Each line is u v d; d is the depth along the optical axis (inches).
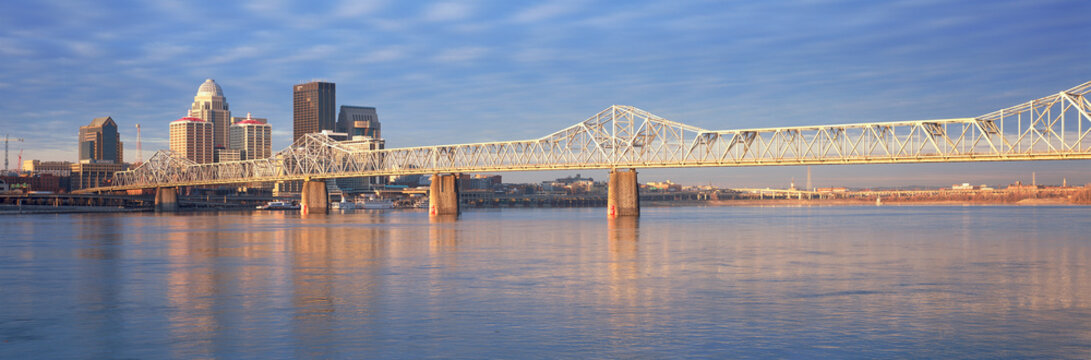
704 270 3176.7
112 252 4050.2
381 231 6279.5
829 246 4542.3
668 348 1739.7
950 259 3688.5
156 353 1705.2
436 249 4244.6
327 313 2134.6
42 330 1925.4
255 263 3442.4
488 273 3051.2
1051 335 1871.3
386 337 1839.3
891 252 4104.3
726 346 1755.7
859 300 2368.4
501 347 1745.8
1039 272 3129.9
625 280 2839.6
